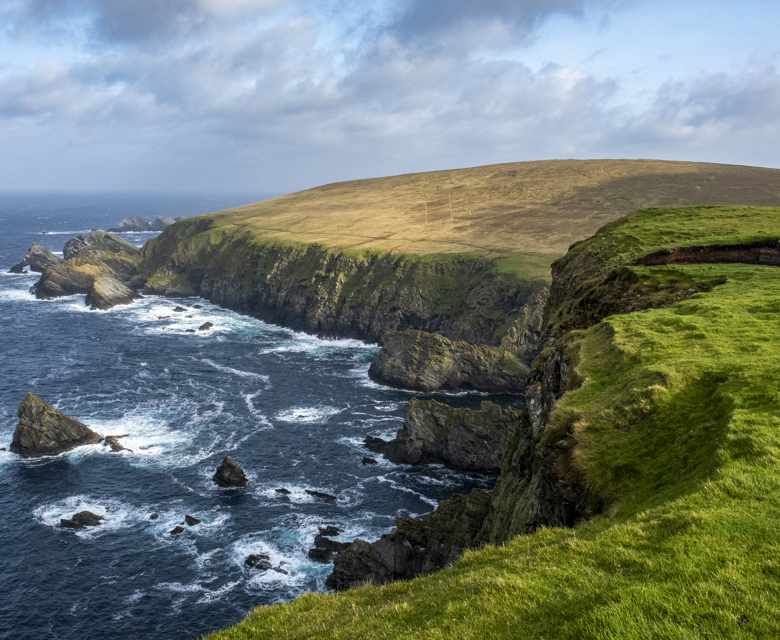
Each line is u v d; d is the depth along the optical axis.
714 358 21.00
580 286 43.75
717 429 16.44
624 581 10.62
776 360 19.39
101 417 80.88
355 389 96.12
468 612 11.00
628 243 47.94
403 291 133.12
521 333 106.94
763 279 32.12
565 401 22.80
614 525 13.51
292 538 54.16
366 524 56.53
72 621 43.72
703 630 8.77
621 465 17.77
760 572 10.04
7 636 42.25
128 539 53.62
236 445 73.50
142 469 66.44
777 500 12.23
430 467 68.62
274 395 92.38
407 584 15.38
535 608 10.55
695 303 28.88
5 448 69.75
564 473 19.80
